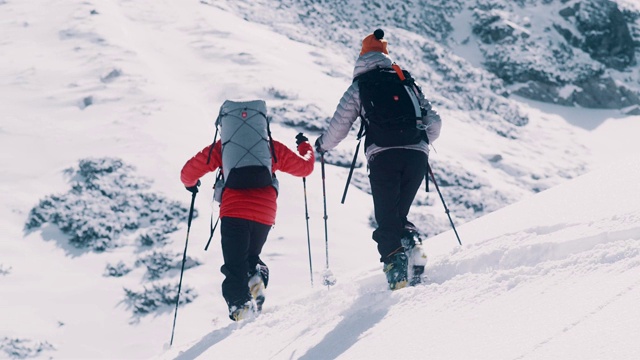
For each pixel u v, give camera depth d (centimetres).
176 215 1627
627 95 3378
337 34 3469
